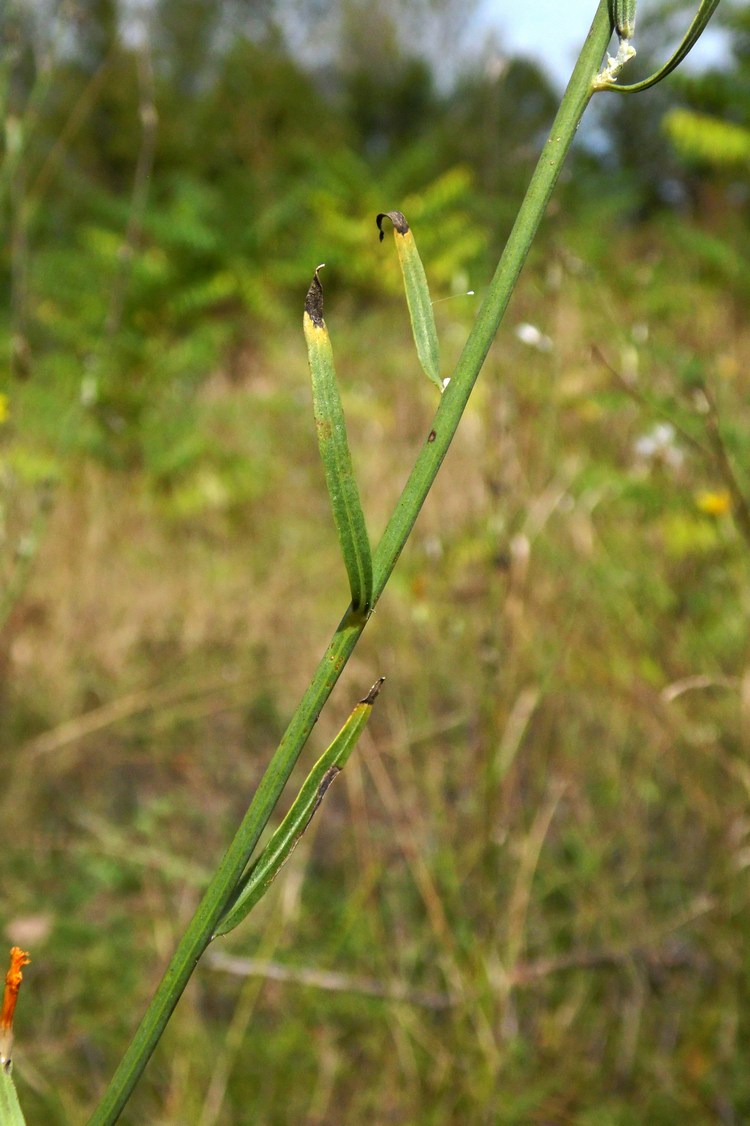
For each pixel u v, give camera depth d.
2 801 0.73
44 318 1.65
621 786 0.65
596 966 0.55
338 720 0.78
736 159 1.69
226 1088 0.51
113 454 1.41
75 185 2.06
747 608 0.71
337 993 0.55
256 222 2.39
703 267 1.55
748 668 0.64
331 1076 0.50
